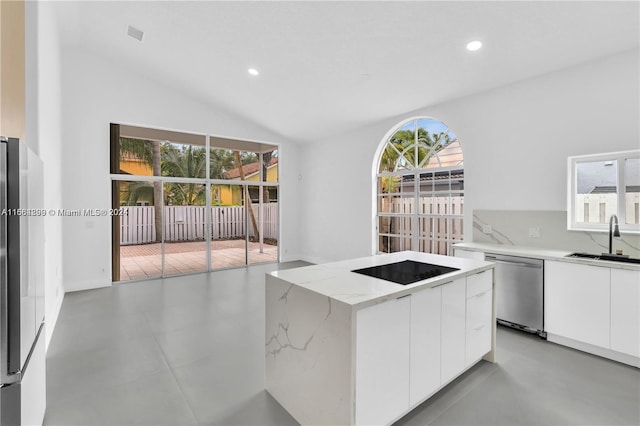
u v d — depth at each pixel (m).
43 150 2.80
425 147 4.98
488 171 3.98
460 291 2.26
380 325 1.70
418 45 3.36
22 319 1.37
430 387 2.02
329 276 2.13
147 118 5.42
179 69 5.00
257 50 4.07
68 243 4.77
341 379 1.62
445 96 4.28
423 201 5.03
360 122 5.59
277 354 2.10
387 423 1.75
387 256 2.88
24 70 2.36
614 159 3.08
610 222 2.89
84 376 2.41
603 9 2.52
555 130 3.41
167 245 5.74
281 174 7.09
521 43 3.04
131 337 3.12
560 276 2.89
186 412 2.00
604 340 2.65
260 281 5.36
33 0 2.46
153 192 5.60
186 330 3.29
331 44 3.63
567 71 3.32
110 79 5.10
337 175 6.36
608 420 1.90
